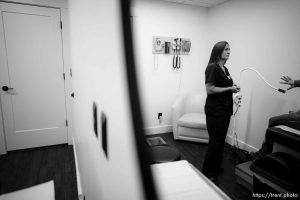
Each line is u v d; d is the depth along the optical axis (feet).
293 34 7.02
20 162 7.68
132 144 0.72
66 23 8.39
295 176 4.62
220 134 6.07
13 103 8.25
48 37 8.30
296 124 5.81
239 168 6.46
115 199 1.12
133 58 0.71
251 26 8.55
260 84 8.27
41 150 8.67
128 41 0.71
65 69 8.71
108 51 1.10
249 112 8.80
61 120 9.08
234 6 9.34
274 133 5.42
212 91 5.85
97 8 1.35
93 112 1.81
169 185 2.12
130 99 0.69
